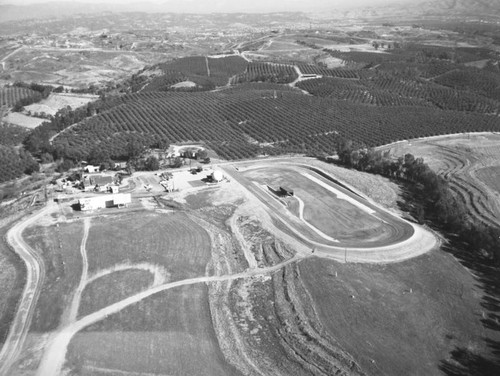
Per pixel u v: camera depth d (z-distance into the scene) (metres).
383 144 197.12
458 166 171.12
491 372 76.75
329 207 137.62
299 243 117.69
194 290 98.56
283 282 101.69
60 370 77.12
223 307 93.94
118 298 95.50
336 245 116.31
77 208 136.50
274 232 123.38
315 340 83.88
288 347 83.12
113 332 85.81
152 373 76.69
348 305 93.25
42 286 99.69
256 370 78.00
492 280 102.44
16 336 85.00
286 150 189.00
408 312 91.31
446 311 91.75
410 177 157.75
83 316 90.19
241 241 119.81
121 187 151.00
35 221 128.75
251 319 90.75
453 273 104.56
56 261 108.94
